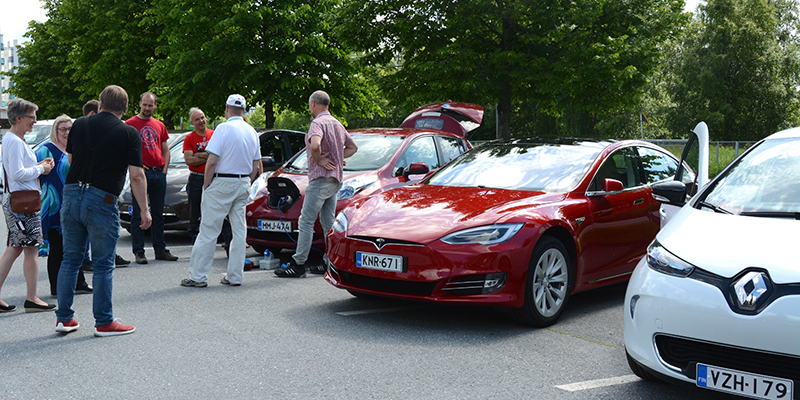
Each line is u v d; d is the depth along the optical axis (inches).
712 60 1806.1
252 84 856.9
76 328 183.8
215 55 860.6
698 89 1889.8
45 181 224.2
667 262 126.7
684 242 129.9
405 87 916.0
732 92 1892.2
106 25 1085.1
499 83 833.5
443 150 338.3
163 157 303.6
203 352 163.5
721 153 1024.2
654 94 1980.8
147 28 1063.0
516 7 808.3
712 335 114.0
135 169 183.3
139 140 184.9
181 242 370.6
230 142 242.7
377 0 874.1
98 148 177.3
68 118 226.7
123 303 216.7
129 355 161.3
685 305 118.0
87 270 277.1
